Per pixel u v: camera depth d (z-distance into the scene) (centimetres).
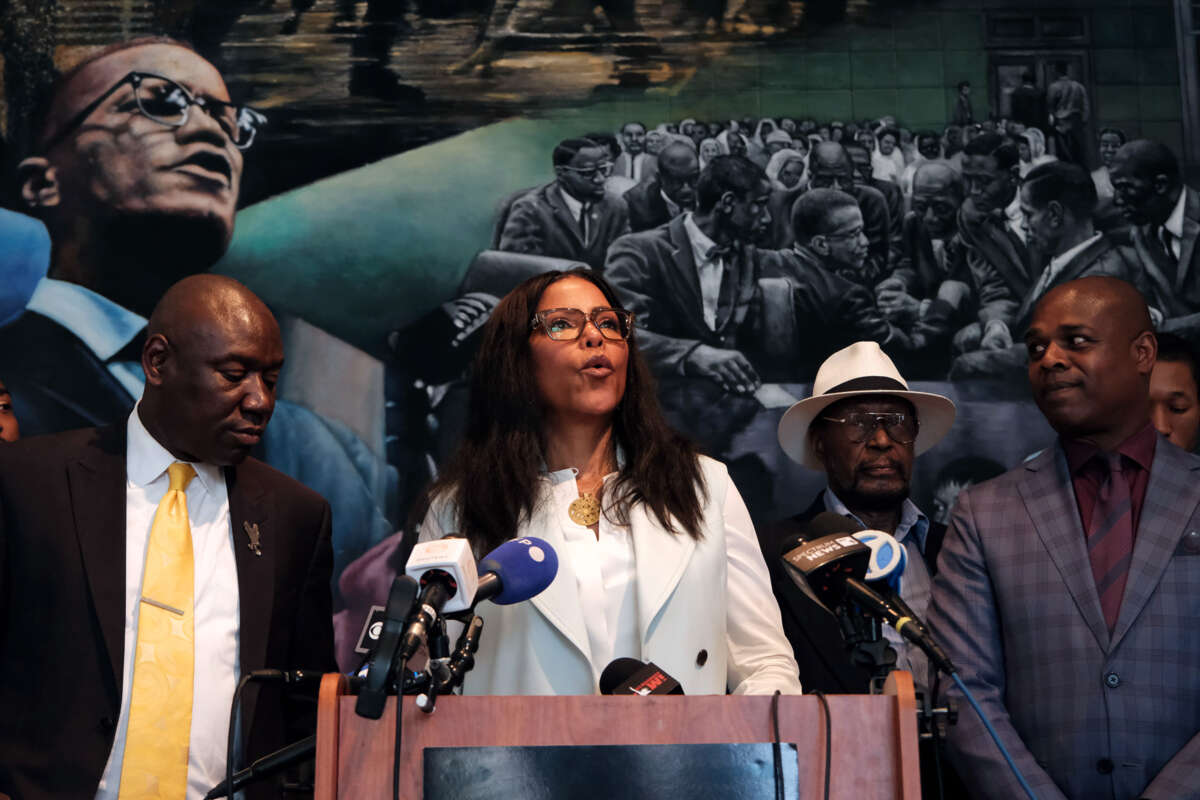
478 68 505
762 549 330
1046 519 281
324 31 503
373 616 189
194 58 498
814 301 497
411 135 500
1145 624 261
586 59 508
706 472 248
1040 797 249
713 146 505
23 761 219
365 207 494
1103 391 283
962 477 486
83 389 471
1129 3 515
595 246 497
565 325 246
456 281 492
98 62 493
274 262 488
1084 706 260
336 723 155
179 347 240
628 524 236
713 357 492
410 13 506
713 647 227
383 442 479
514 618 227
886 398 350
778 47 511
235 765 232
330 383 481
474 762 152
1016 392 492
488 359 253
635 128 505
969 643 277
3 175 482
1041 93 511
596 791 151
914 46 513
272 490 259
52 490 237
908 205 504
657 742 154
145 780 222
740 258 498
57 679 224
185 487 247
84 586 230
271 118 497
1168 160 508
